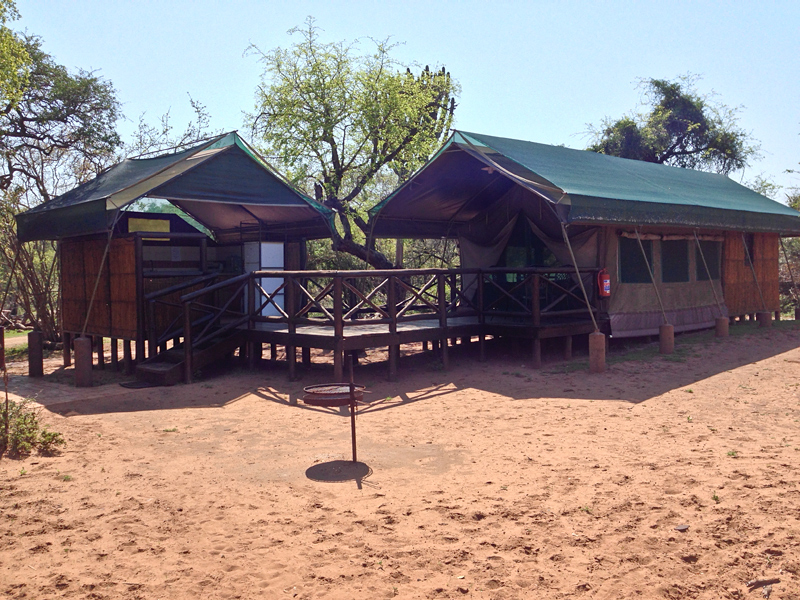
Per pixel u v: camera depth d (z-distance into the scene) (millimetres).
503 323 11078
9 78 15094
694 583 3586
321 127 16562
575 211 9750
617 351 11797
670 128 30797
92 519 4570
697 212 12500
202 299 11945
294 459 6020
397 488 5137
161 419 7727
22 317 21953
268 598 3496
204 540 4219
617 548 3998
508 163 10734
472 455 6023
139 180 10242
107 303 11695
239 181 11297
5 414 6340
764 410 7348
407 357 12141
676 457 5711
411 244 25688
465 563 3846
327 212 12148
